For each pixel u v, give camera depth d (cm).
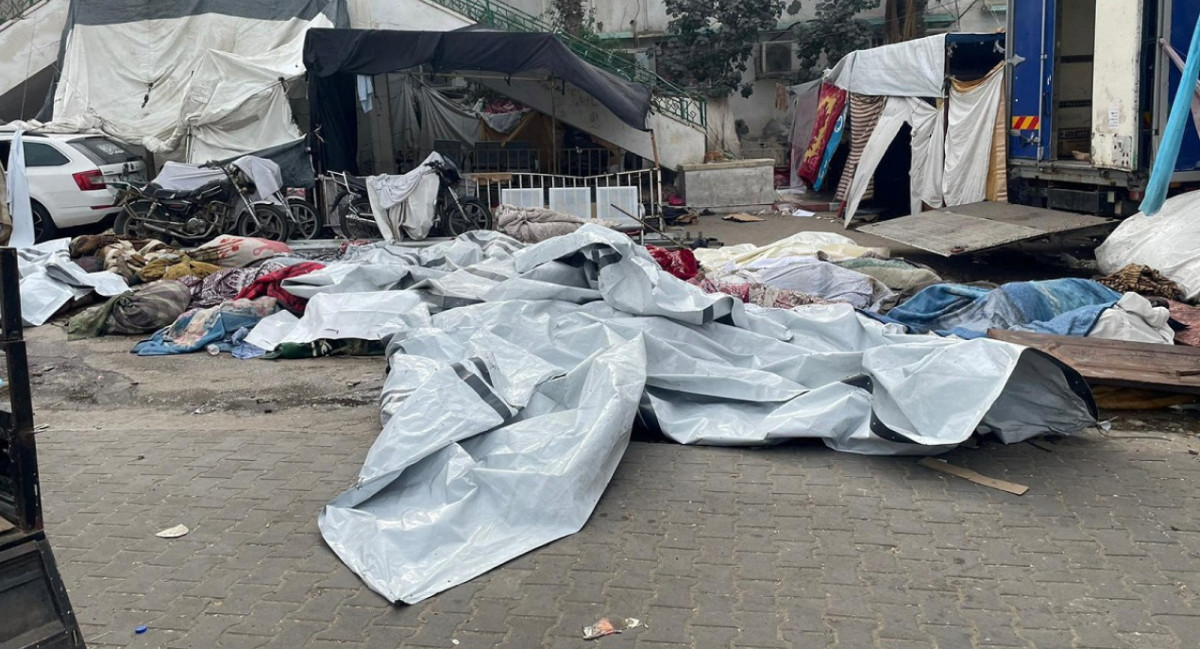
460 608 367
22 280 890
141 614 368
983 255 1127
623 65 1803
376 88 1652
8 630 241
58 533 437
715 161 1744
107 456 535
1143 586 370
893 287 828
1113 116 969
